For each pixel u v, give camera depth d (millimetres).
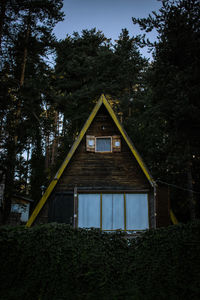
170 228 9047
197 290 7301
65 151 28875
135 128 25188
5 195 17688
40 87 20469
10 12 19688
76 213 14953
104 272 8508
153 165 18938
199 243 8156
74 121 28359
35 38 21078
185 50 15461
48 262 8430
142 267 8773
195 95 13711
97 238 9320
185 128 14375
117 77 28344
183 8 15547
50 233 8781
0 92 18641
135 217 15023
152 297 7656
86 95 26172
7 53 20172
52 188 15102
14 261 8492
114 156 16219
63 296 7816
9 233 8750
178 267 8086
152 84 16625
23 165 18906
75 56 28359
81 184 15547
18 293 7809
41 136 21969
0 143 18172
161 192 14758
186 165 16000
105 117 17172
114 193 15422
